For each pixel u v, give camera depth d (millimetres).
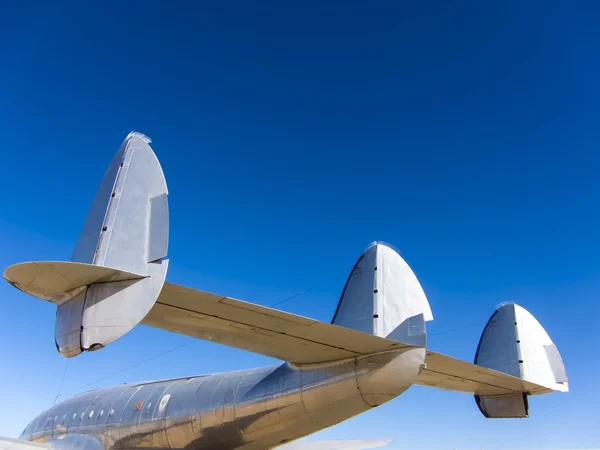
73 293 6793
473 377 11023
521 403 12398
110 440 12594
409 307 11102
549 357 13852
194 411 10930
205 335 7746
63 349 6605
